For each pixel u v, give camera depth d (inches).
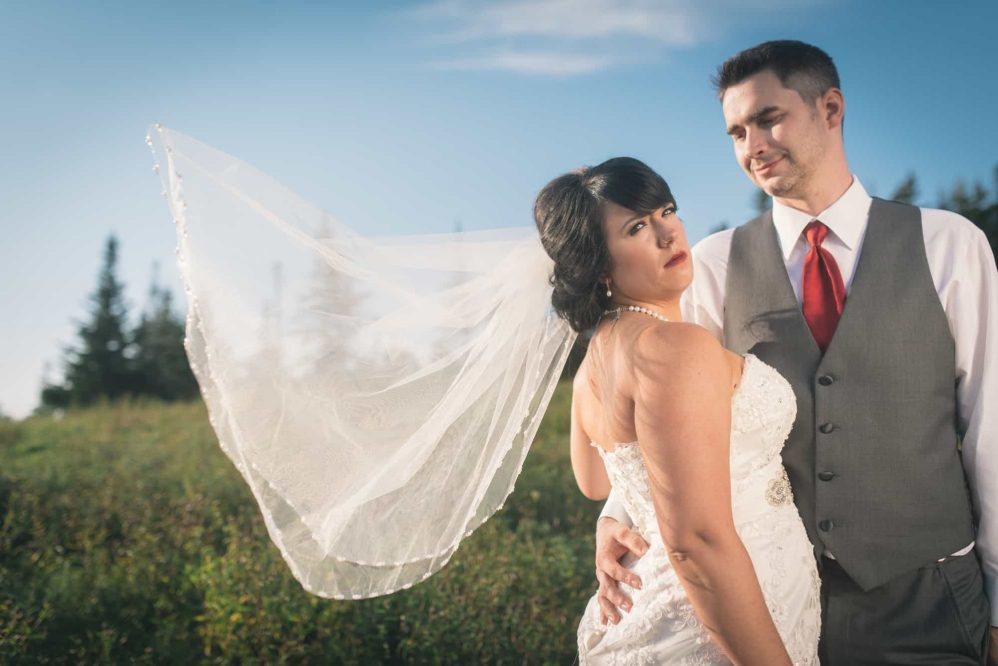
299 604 144.1
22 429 426.3
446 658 138.6
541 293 77.8
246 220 70.7
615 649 75.0
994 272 80.4
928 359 81.6
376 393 74.7
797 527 75.5
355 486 73.7
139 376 1395.2
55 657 145.6
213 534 196.5
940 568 81.7
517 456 78.8
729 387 64.8
